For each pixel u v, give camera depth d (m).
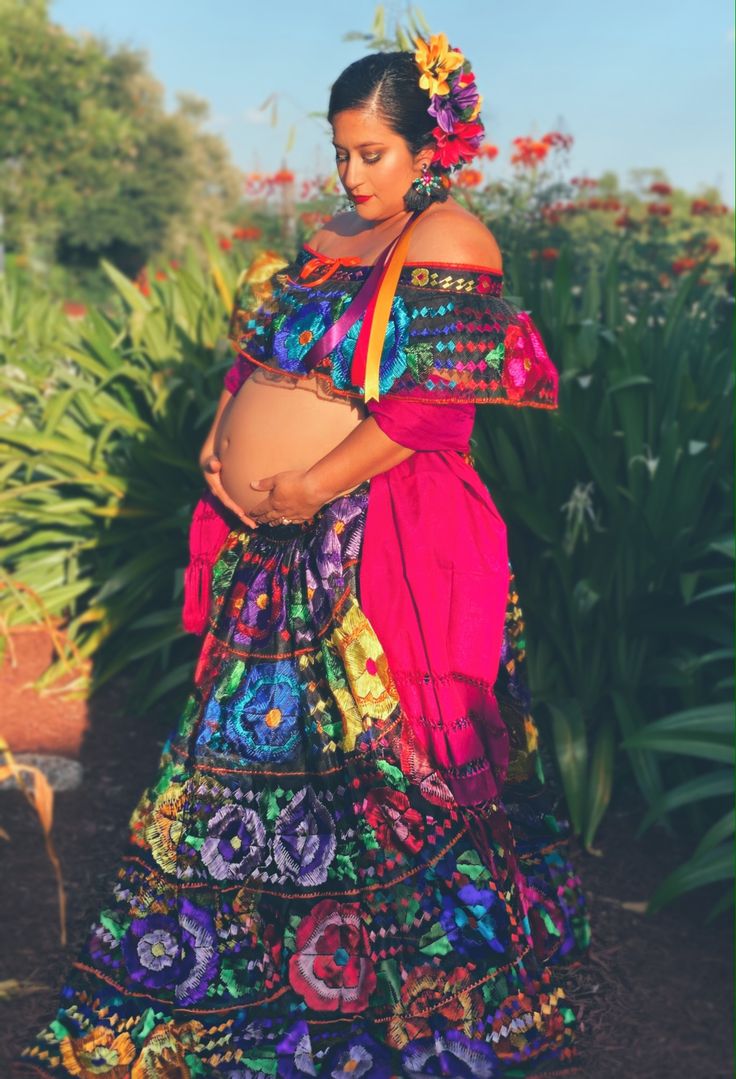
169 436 4.20
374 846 1.90
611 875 2.72
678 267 6.34
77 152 36.12
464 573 1.93
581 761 2.93
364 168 1.91
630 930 2.48
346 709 1.91
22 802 3.04
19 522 4.36
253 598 2.01
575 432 3.17
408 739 1.92
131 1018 1.92
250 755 1.96
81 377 4.72
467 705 1.93
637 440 3.36
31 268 34.59
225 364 4.12
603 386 3.44
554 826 2.21
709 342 3.79
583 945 2.25
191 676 3.56
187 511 3.90
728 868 2.44
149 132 44.84
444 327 1.85
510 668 2.12
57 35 34.91
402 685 1.92
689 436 3.37
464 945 1.91
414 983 1.90
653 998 2.23
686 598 2.97
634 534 3.17
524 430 3.27
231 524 2.20
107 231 40.00
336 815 1.93
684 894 2.65
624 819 3.02
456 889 1.91
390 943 1.90
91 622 4.20
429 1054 1.90
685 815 3.04
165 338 4.52
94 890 2.58
